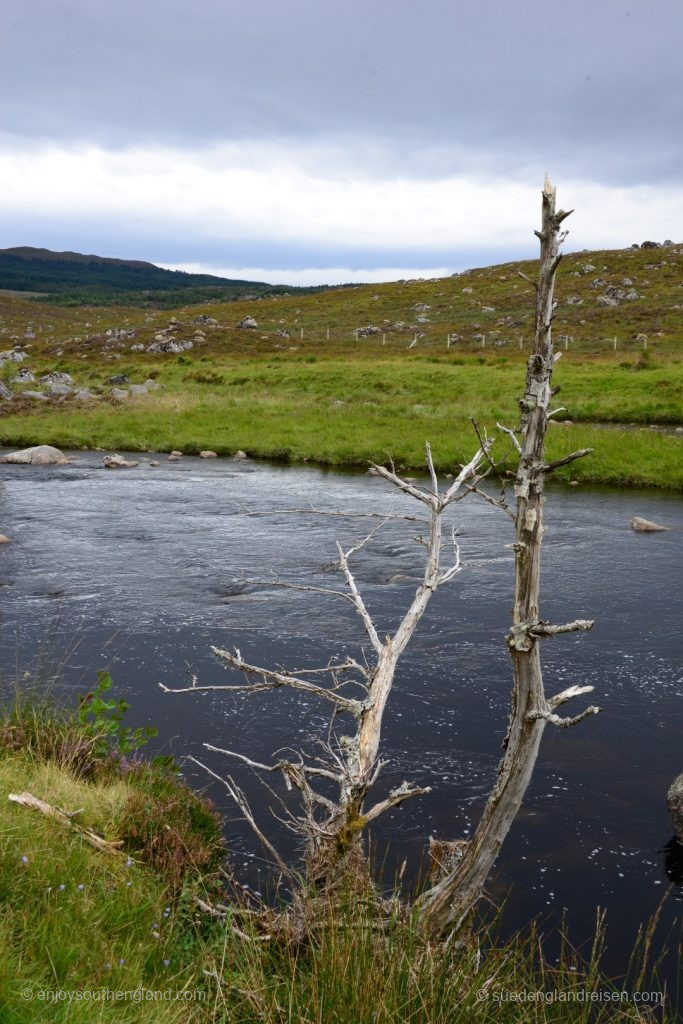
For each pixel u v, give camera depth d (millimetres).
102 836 5484
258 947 4312
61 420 41844
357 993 3672
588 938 5723
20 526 19734
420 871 6336
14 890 4129
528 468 3693
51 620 12477
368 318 105688
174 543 18109
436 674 10516
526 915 5980
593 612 13172
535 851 6805
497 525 19766
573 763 8281
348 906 4188
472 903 4254
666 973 5340
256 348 79750
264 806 7285
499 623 12516
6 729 7242
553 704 3760
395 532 19219
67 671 10359
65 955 3730
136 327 107625
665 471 26266
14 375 60719
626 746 8641
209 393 52094
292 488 25938
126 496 24266
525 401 3658
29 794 5531
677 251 117688
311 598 13828
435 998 3762
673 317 82438
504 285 114438
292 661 10984
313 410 42312
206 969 4180
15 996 3182
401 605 13438
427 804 7438
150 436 38094
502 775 4008
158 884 5098
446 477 27750
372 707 4742
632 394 43469
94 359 76312
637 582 14883
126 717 9031
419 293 118312
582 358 60281
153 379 60500
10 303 180125
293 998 3781
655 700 9781
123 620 12555
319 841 4449
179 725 8914
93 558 16625
